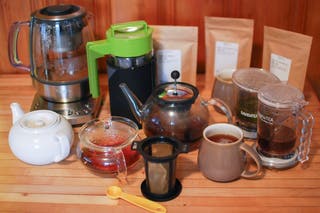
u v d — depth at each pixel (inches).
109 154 37.4
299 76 44.3
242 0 51.0
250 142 41.8
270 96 36.7
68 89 44.5
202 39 53.5
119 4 51.6
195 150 40.9
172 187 35.2
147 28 42.6
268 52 46.9
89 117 44.8
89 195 35.6
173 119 38.8
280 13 51.4
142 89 42.4
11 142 39.0
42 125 39.2
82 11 44.3
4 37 53.8
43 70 46.0
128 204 34.6
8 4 51.6
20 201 35.0
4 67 55.9
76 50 45.2
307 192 35.5
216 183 36.6
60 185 36.8
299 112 36.9
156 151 36.0
